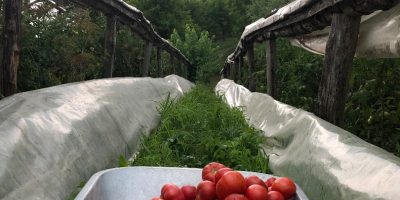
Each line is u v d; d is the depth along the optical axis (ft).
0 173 6.47
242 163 12.19
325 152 9.11
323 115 13.10
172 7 114.52
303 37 21.06
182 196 6.59
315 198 8.52
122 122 13.69
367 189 6.71
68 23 21.97
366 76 15.98
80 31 22.63
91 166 9.70
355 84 16.90
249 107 21.99
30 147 7.81
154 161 11.82
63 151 8.73
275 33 22.33
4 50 12.50
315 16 14.92
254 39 28.91
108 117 12.69
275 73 24.29
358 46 13.25
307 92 20.21
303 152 10.35
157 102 19.45
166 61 62.23
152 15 109.91
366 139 14.49
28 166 7.36
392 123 13.73
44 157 7.99
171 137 14.33
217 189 6.02
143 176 7.40
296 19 16.92
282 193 6.31
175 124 17.54
